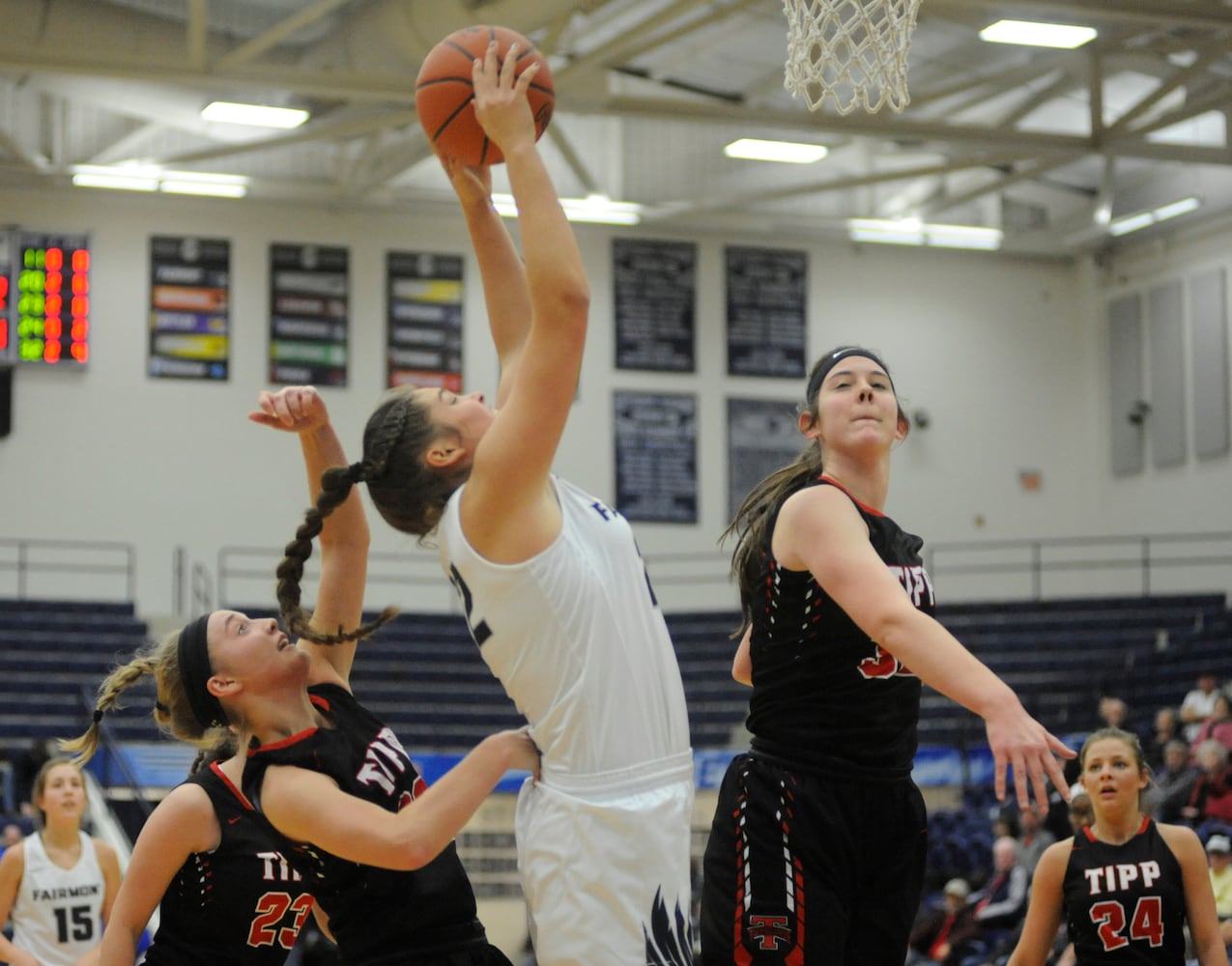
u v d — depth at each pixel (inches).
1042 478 1105.4
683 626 967.6
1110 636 932.0
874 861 152.6
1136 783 230.4
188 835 170.9
